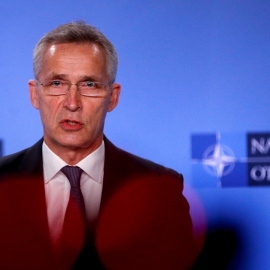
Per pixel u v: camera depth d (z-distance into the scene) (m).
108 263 4.13
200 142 6.64
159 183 4.51
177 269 4.30
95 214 4.24
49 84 3.99
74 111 3.95
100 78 4.02
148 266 4.23
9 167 4.26
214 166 6.65
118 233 4.23
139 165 4.55
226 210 6.67
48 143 4.25
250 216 6.73
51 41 4.04
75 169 4.25
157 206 4.41
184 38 6.64
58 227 4.17
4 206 4.08
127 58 6.57
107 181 4.32
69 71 3.94
